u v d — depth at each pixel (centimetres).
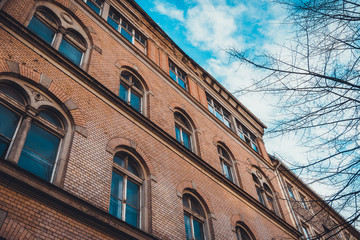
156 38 2041
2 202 708
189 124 1792
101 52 1428
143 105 1527
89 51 1390
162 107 1609
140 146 1252
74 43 1345
